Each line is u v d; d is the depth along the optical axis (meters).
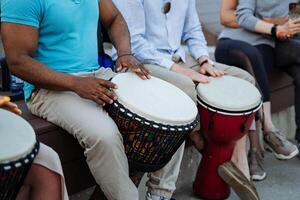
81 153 2.40
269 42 3.44
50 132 2.26
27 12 2.16
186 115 2.20
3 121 1.82
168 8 2.90
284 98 3.61
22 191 1.93
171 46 2.92
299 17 3.32
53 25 2.26
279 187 3.10
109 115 2.21
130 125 2.14
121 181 2.16
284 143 3.10
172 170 2.48
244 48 3.20
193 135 2.78
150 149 2.20
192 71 2.79
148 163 2.26
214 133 2.66
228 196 2.88
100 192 2.34
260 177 3.11
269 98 3.19
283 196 3.00
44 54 2.30
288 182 3.16
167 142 2.19
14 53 2.15
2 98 1.89
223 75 2.86
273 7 3.34
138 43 2.78
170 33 2.92
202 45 3.04
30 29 2.17
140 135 2.15
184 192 2.95
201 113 2.66
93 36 2.42
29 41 2.18
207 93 2.64
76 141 2.36
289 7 3.40
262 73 3.18
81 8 2.34
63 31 2.30
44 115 2.31
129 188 2.19
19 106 2.52
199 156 3.07
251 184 2.66
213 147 2.76
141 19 2.80
